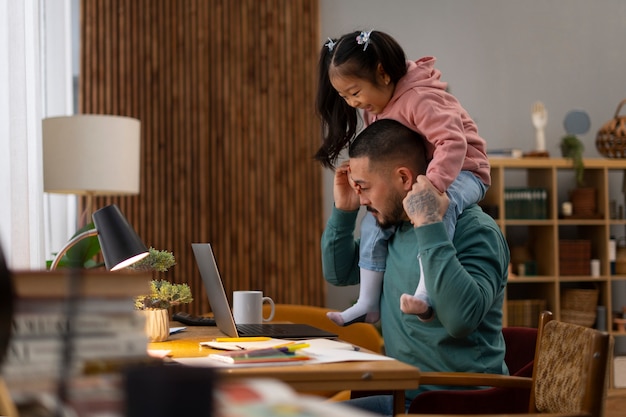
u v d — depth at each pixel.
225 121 5.34
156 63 5.18
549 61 5.98
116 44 5.11
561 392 1.67
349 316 2.44
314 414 0.73
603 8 6.08
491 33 5.91
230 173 5.35
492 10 5.92
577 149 5.49
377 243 2.43
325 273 2.66
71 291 0.94
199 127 5.27
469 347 2.13
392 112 2.57
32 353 0.91
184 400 0.72
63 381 0.87
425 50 5.82
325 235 2.61
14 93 3.10
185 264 5.22
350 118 2.70
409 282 2.23
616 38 6.09
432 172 2.30
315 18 5.50
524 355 2.38
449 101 2.57
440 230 2.04
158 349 1.83
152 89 5.19
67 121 3.48
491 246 2.19
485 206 5.37
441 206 2.06
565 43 6.02
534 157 5.53
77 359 0.93
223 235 5.34
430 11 5.83
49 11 4.56
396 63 2.52
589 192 5.62
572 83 6.01
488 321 2.18
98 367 0.93
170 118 5.22
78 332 0.94
